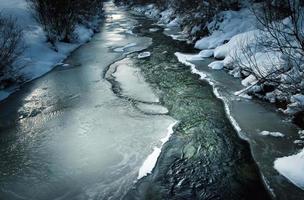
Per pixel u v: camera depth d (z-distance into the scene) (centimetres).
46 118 742
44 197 489
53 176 535
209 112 739
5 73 927
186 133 651
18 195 496
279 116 686
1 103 839
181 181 511
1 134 680
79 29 1697
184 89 890
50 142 639
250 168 529
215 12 1455
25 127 705
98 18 2495
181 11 1955
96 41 1617
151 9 3014
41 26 1356
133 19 2605
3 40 1003
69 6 1423
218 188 490
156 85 931
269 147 575
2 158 594
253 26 1258
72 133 668
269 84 778
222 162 550
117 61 1205
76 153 596
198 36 1455
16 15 1345
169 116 729
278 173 504
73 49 1412
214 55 1170
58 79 1008
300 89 663
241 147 588
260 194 470
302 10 834
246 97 799
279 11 720
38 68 1075
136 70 1082
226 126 669
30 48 1153
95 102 818
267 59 870
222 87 877
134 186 504
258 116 694
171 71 1057
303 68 682
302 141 582
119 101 820
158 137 639
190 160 562
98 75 1038
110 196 484
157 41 1550
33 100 846
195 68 1066
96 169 548
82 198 482
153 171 538
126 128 679
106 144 622
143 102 811
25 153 607
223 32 1332
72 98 848
